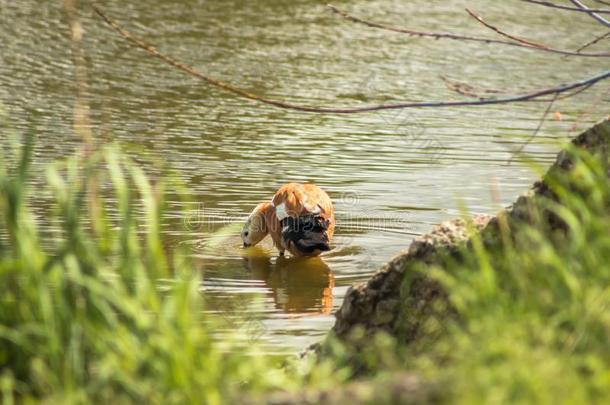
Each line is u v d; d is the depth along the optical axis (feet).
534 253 28.96
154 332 26.94
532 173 63.10
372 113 81.41
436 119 79.36
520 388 23.12
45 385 27.25
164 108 80.74
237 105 83.10
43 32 108.68
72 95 83.41
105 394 26.27
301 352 35.04
